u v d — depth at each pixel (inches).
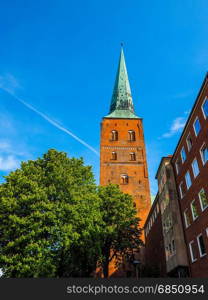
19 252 1024.2
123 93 3607.3
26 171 1200.8
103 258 1589.6
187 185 1220.5
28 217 1045.8
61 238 1069.1
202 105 1051.9
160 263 1678.2
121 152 2861.7
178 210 1316.4
